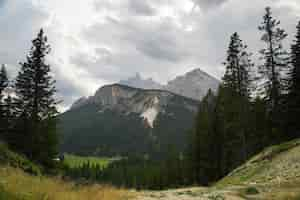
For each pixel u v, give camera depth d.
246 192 16.98
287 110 39.88
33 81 41.78
